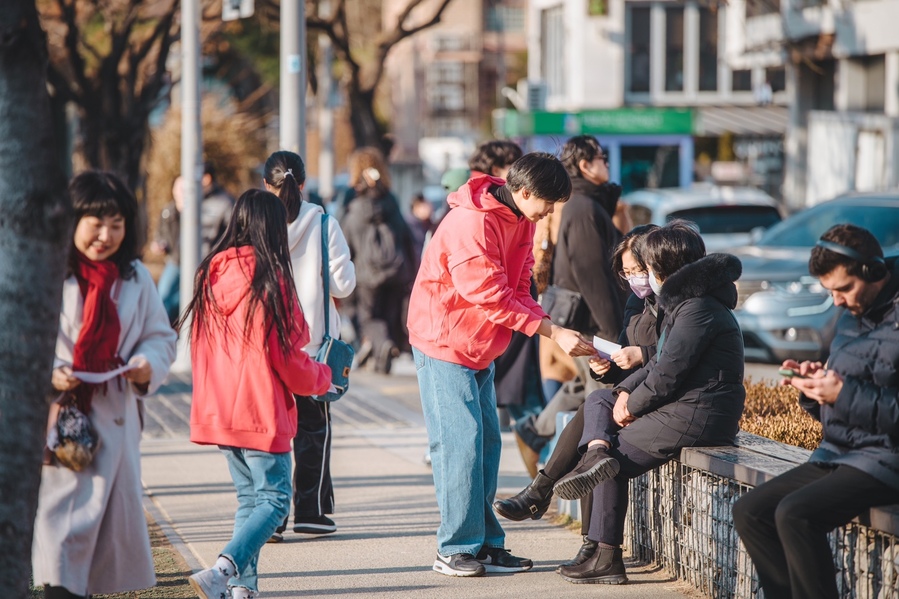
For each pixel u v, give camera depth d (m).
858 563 8.98
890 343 8.18
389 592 11.24
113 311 8.74
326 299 12.88
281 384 10.23
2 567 7.58
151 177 55.25
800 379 8.42
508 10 163.12
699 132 59.97
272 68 65.75
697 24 70.88
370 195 27.44
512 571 11.95
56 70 46.56
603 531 11.38
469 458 11.66
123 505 8.86
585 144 14.44
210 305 10.11
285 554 12.68
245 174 56.72
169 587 11.30
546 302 14.69
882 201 28.14
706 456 10.52
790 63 63.69
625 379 11.10
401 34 51.16
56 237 7.57
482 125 155.12
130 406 8.94
